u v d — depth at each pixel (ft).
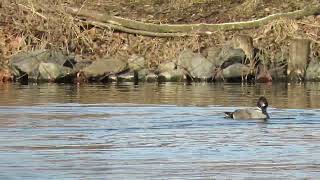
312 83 273.95
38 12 294.25
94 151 157.28
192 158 151.94
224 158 152.05
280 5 309.01
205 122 189.88
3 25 293.23
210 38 291.38
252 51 281.13
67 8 296.71
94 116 197.06
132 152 156.76
